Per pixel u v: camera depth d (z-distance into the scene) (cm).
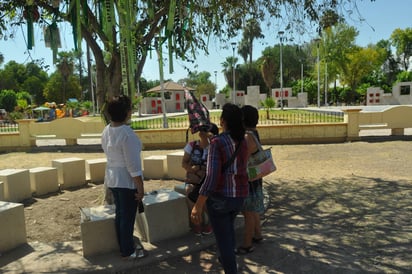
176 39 562
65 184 698
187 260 389
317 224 487
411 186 663
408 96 3934
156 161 757
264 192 641
